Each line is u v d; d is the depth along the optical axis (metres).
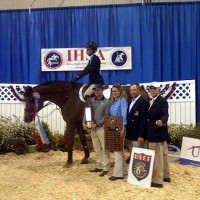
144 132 5.88
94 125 6.44
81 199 5.32
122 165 6.22
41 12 9.79
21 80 9.94
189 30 9.28
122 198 5.34
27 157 8.20
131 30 9.46
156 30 9.38
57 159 7.95
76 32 9.66
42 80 9.89
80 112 6.95
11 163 7.64
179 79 9.39
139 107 5.94
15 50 9.91
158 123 5.64
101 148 6.66
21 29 9.87
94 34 9.60
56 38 9.77
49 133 8.84
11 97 9.57
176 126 8.48
